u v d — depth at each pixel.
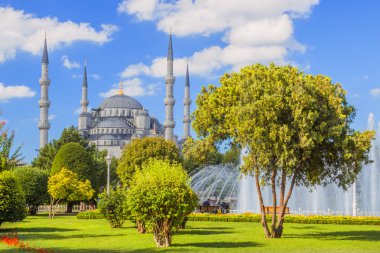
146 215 26.64
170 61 180.25
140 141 75.75
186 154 33.69
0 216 37.22
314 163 30.48
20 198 38.47
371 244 27.27
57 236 33.88
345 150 29.34
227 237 31.62
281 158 28.22
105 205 41.50
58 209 84.44
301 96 28.05
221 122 32.47
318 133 28.66
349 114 30.64
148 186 26.70
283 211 31.19
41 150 105.31
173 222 26.84
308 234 33.78
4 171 38.62
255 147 28.69
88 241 30.00
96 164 98.06
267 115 28.14
